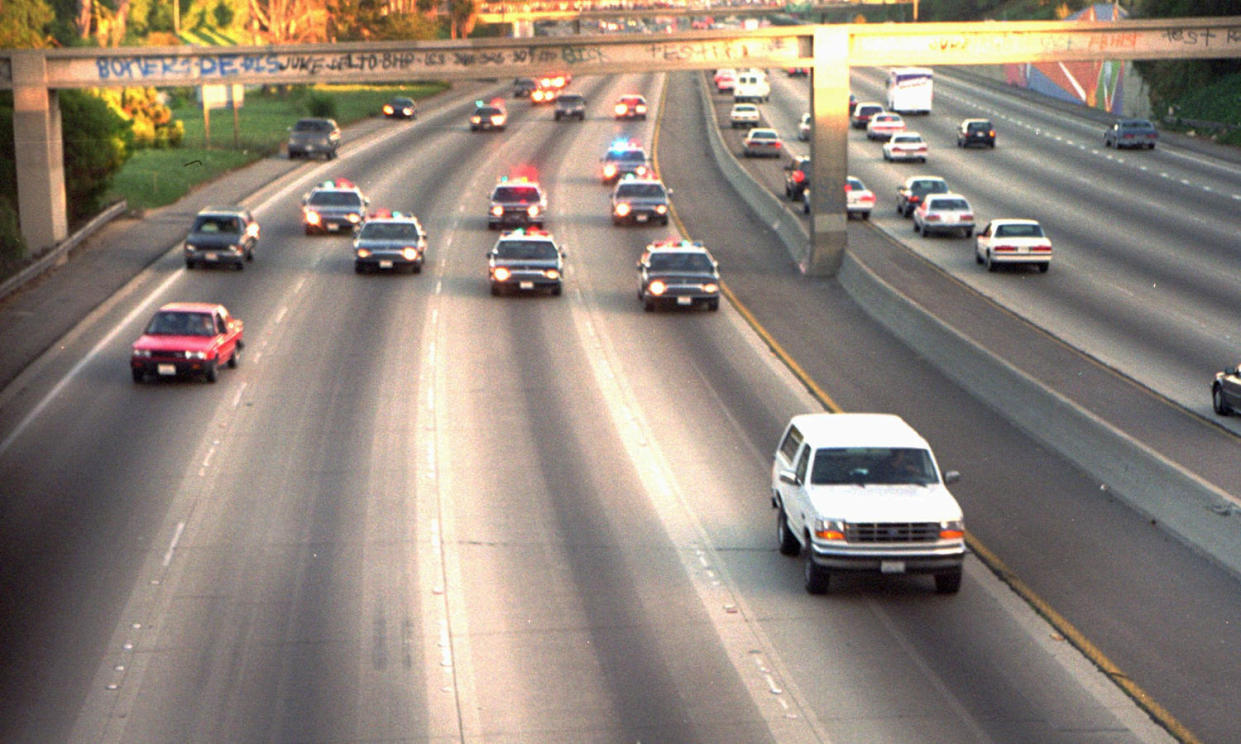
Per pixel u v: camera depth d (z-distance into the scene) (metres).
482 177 108.94
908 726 22.00
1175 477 33.09
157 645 25.64
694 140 133.50
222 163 111.19
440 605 27.78
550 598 28.17
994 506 34.75
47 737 21.78
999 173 110.62
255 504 34.53
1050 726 21.97
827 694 23.34
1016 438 41.56
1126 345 54.31
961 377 48.59
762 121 148.25
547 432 41.88
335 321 58.78
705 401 45.91
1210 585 28.98
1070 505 34.88
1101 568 30.08
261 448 39.75
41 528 32.50
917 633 26.17
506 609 27.56
